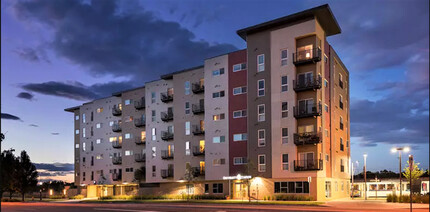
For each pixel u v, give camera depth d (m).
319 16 42.97
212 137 49.41
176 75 56.09
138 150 62.66
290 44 43.50
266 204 35.25
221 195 48.34
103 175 69.19
